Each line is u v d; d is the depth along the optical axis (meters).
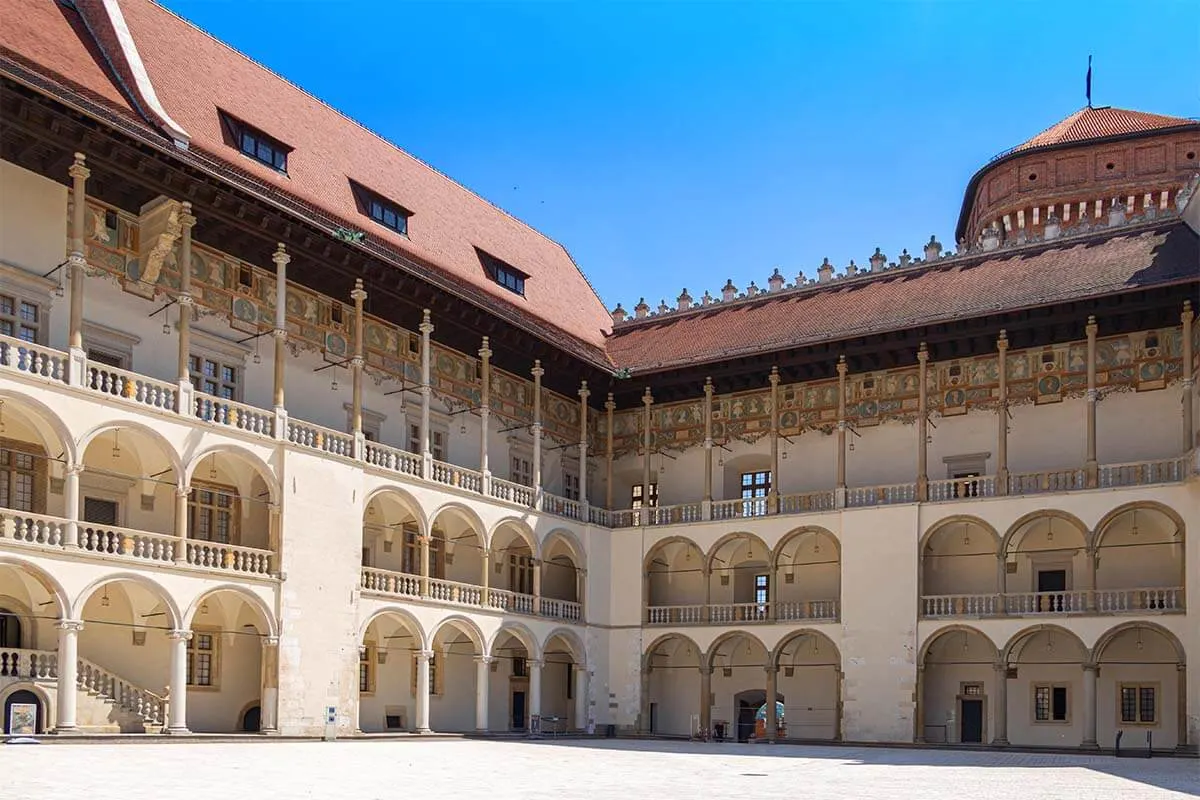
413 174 56.16
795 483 55.09
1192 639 43.88
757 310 58.94
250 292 43.44
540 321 55.66
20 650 34.34
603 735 54.72
